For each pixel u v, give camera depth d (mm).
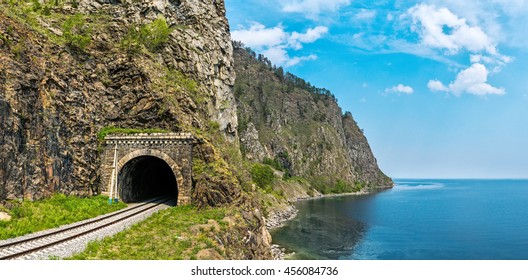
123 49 44000
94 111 37844
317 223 72438
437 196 192250
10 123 25547
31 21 36938
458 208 121312
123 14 54469
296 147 199250
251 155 160625
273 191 99250
